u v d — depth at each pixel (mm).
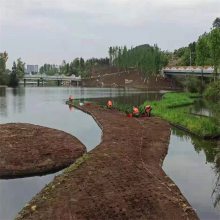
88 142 40469
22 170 28844
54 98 105000
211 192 24516
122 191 22562
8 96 113312
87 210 19922
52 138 37906
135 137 40250
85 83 198625
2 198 23844
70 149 34469
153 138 40406
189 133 46062
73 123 54969
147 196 21922
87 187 23062
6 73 187000
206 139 42469
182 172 29109
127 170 26750
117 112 65875
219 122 45406
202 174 28594
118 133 42531
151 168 28297
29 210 20156
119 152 32281
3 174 28375
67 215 19391
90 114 65000
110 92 133875
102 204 20641
